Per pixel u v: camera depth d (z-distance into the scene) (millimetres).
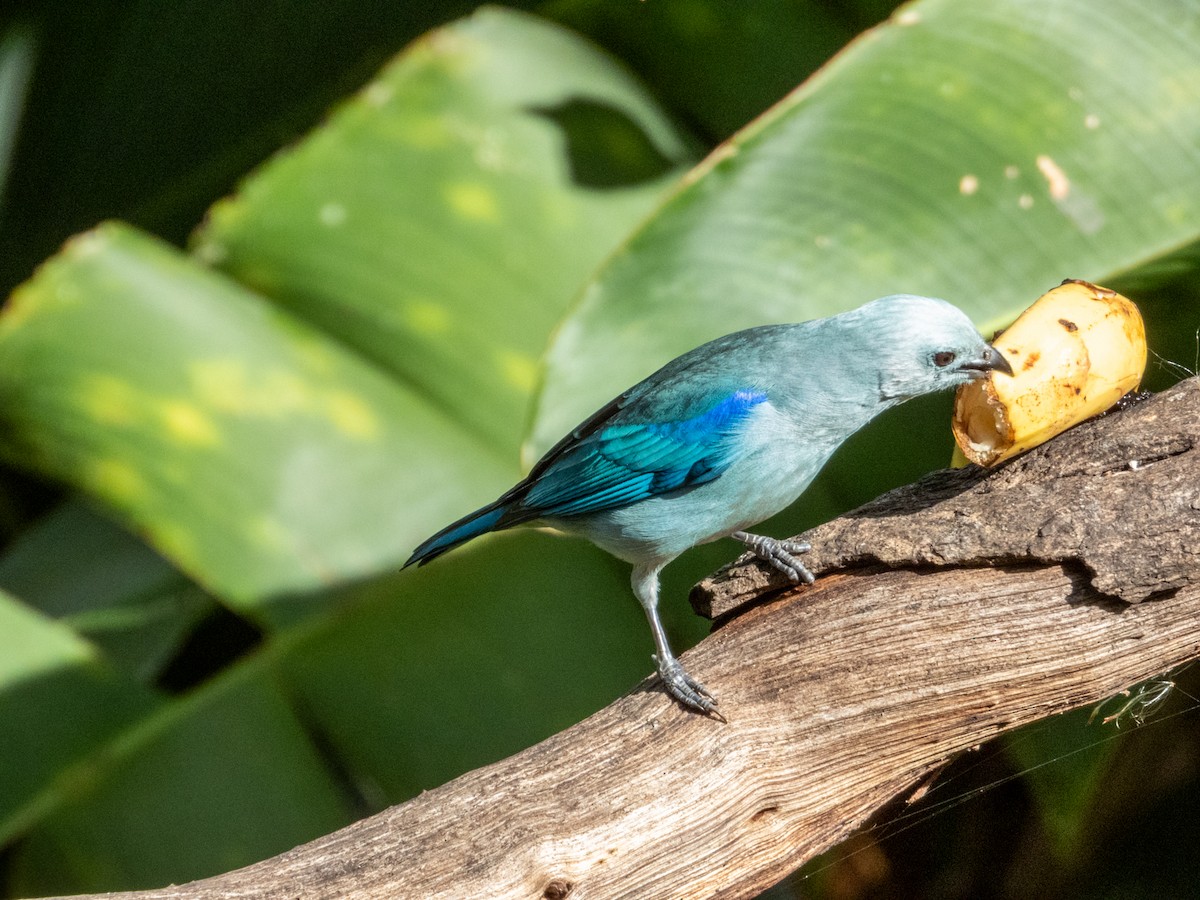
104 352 11992
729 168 9242
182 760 10859
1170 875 10695
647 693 7863
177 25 11859
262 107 12273
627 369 9508
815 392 8742
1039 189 9188
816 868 10977
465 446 11906
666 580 11398
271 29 11773
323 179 12234
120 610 12359
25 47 12234
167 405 11938
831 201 9297
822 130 9297
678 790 7496
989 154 9242
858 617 7633
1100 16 9383
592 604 11312
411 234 12164
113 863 10625
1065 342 7699
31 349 12062
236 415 11883
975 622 7430
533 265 12086
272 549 11562
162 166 12641
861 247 9312
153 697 11094
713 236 9312
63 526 13117
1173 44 9281
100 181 12672
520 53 12398
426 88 12281
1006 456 7863
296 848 7395
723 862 7598
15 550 13023
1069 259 9133
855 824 7922
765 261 9328
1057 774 9984
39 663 11117
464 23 12367
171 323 12094
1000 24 9422
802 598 7922
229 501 11695
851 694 7605
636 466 9109
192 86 12203
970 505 7625
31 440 12031
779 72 12062
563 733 7770
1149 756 10453
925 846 10961
